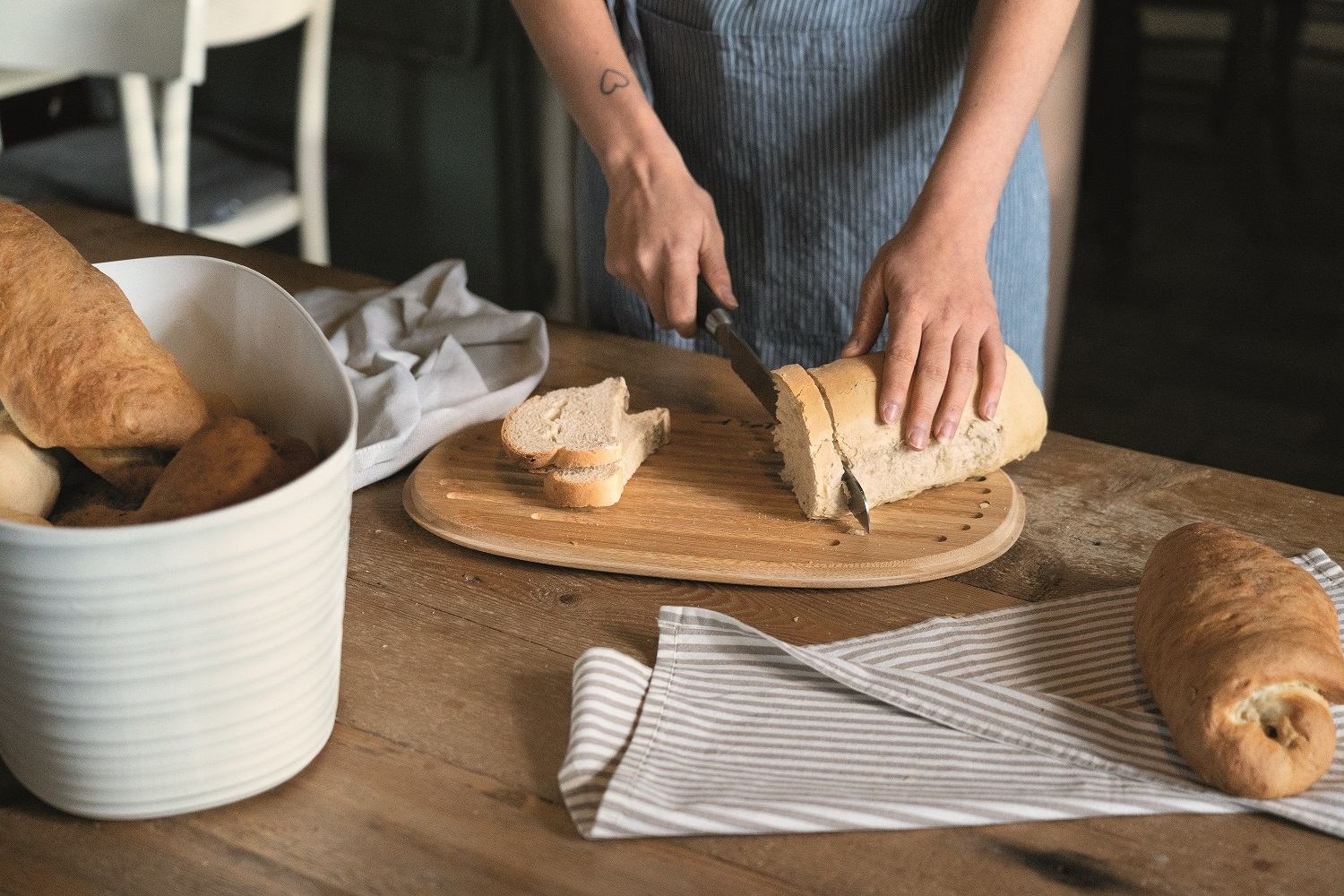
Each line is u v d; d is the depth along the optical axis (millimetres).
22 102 2578
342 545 608
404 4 2422
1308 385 2918
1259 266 3521
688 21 1223
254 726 600
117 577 519
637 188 1134
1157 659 688
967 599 821
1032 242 1346
